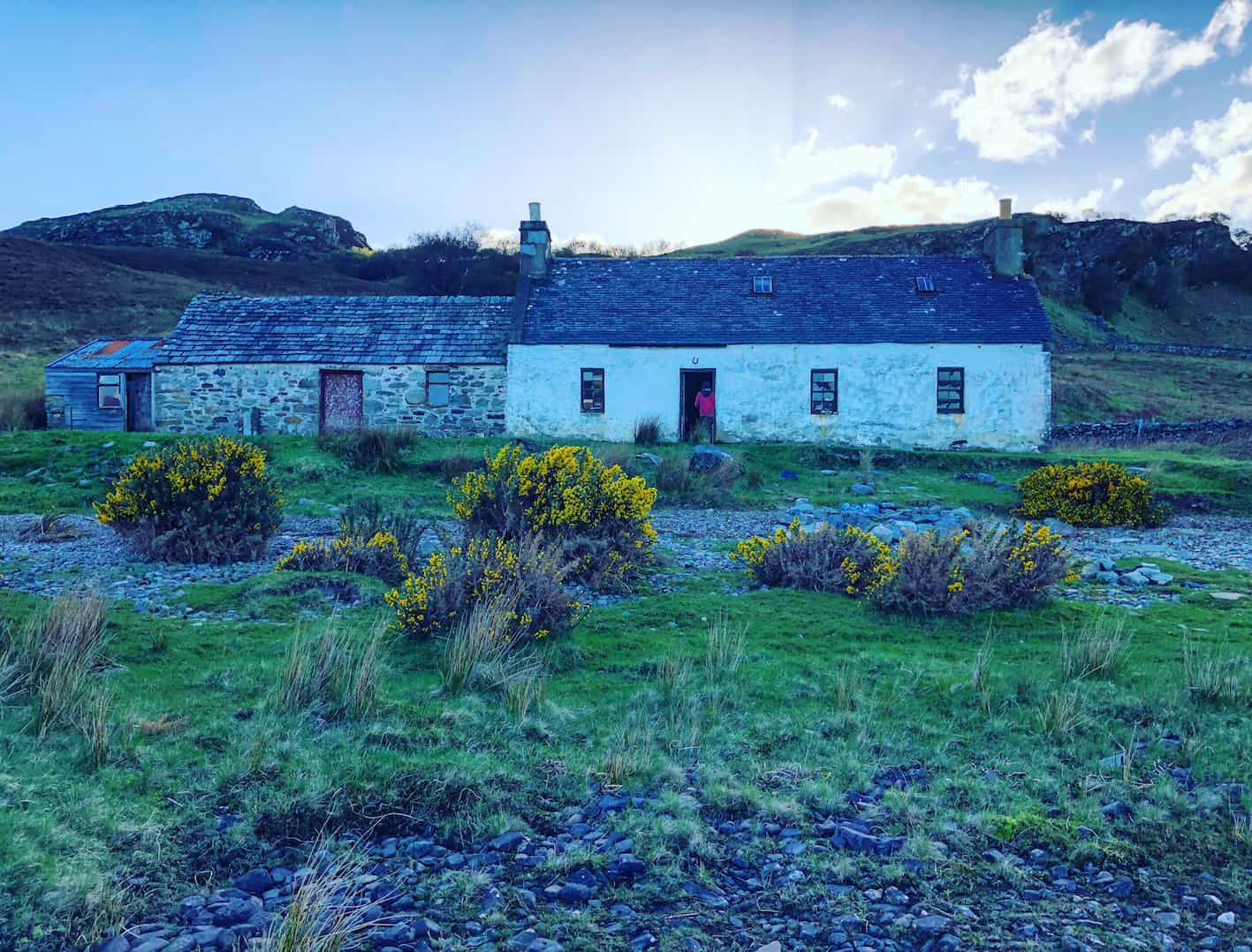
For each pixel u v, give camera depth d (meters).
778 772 5.77
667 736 6.29
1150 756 6.07
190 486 12.27
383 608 9.39
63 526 14.62
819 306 28.34
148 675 7.01
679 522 16.80
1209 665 7.35
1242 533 16.94
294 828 4.94
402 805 5.21
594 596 10.45
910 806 5.29
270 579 9.77
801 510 18.11
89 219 113.81
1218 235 97.62
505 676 7.15
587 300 28.84
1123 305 87.69
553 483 11.67
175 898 4.27
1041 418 27.12
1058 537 10.27
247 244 109.50
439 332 28.34
